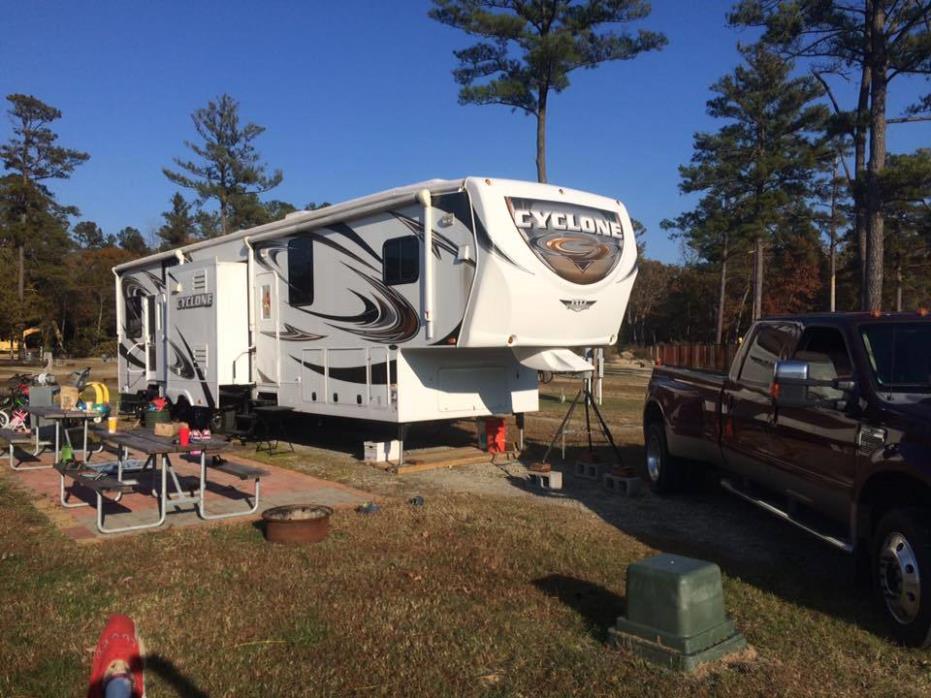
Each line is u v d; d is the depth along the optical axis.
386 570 5.34
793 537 6.40
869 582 4.76
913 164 18.34
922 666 3.87
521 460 10.09
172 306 12.59
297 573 5.27
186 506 7.20
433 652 4.02
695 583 3.84
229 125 41.53
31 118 53.06
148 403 13.09
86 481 6.37
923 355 4.77
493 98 19.55
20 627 4.33
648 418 8.36
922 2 18.70
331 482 8.56
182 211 59.56
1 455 10.30
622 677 3.70
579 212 8.78
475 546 5.93
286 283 10.81
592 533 6.38
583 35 19.25
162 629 4.32
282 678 3.74
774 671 3.78
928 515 4.11
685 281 57.28
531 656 3.95
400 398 9.05
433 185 8.66
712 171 33.34
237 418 11.58
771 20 20.59
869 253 19.48
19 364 42.09
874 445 4.41
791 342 5.68
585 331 8.89
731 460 6.50
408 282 8.88
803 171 32.78
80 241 100.81
